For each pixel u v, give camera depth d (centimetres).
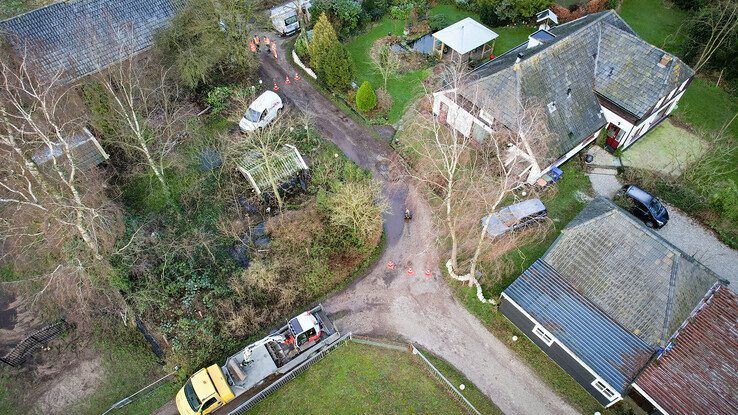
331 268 3056
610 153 3738
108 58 3881
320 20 3859
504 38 4728
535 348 2777
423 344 2809
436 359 2748
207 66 3888
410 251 3216
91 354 2753
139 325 2838
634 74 3462
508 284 3017
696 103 4097
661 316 2377
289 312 2933
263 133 3381
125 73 3397
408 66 4466
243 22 4044
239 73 4328
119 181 3584
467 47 4247
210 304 2827
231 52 4150
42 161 3136
